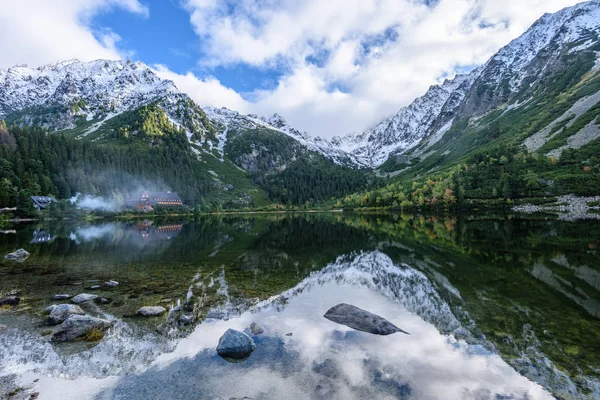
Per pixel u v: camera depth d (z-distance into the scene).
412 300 18.52
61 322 14.95
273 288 21.27
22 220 108.00
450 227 64.25
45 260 31.30
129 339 13.20
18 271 26.09
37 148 163.62
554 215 83.69
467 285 21.42
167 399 9.14
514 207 113.62
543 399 8.92
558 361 11.06
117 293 19.81
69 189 146.25
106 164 193.25
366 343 12.73
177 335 13.59
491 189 132.38
